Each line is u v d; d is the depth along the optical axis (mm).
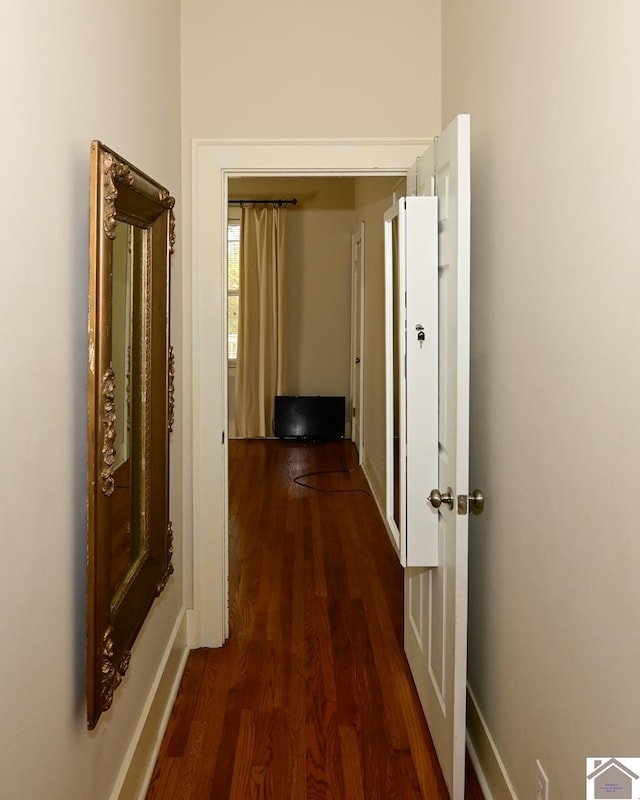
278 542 4570
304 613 3492
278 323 7742
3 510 1145
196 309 2990
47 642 1363
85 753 1627
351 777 2230
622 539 1243
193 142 2934
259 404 7844
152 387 2088
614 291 1260
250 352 7809
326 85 2928
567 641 1517
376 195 5234
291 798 2129
